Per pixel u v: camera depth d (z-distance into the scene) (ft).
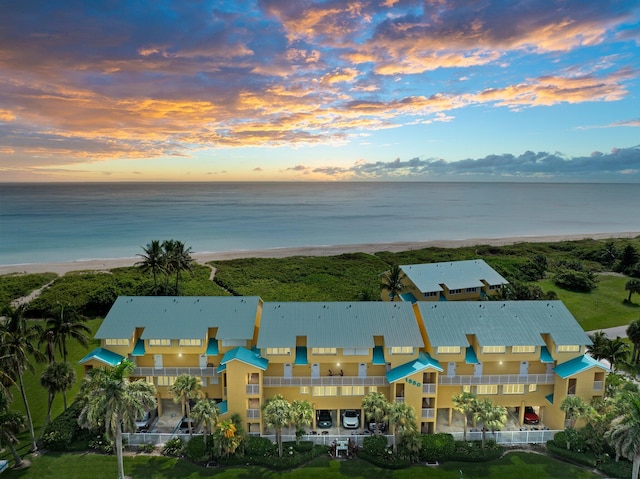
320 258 393.29
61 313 139.03
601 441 115.44
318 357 129.90
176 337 130.52
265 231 592.19
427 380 130.21
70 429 120.88
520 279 320.50
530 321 135.54
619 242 466.29
